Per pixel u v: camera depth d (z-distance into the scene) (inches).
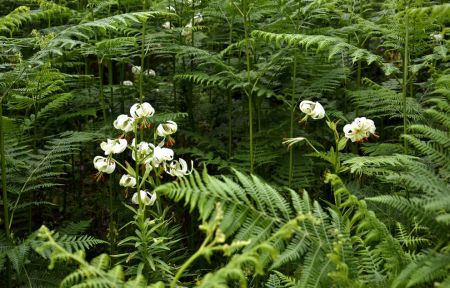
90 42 172.4
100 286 64.5
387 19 147.7
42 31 192.1
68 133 145.9
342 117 148.3
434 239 99.3
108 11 182.4
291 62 154.9
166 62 238.5
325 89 151.5
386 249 77.2
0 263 99.1
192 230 147.8
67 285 96.6
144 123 109.4
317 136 165.8
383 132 170.4
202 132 183.8
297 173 150.3
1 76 120.6
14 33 206.8
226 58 189.6
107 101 183.8
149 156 103.7
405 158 88.4
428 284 74.9
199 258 138.0
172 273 106.9
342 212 100.7
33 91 136.1
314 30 158.2
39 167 130.9
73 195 179.0
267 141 160.9
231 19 177.9
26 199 151.2
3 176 112.4
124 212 155.4
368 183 150.5
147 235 101.7
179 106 191.9
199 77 150.5
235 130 177.2
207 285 60.7
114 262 133.2
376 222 79.0
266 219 73.8
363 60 184.9
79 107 179.5
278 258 69.8
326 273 70.3
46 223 162.2
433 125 133.7
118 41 148.0
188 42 195.0
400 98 136.6
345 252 75.1
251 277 119.6
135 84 187.6
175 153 164.4
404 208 74.0
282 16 168.6
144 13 140.0
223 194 72.1
